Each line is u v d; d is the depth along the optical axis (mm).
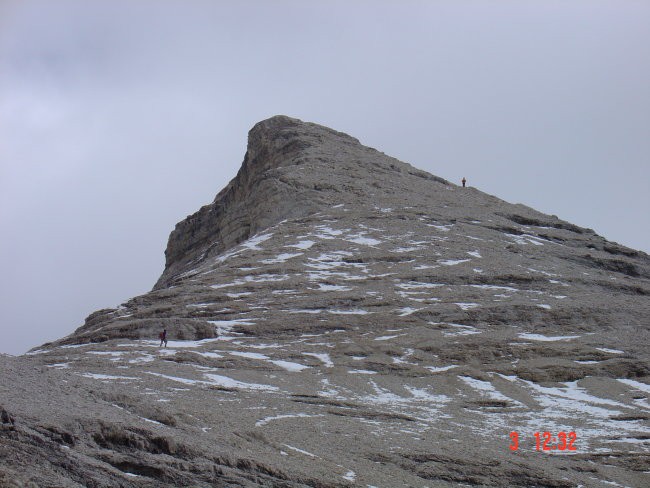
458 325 56750
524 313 58625
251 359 47719
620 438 36125
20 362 28016
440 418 37812
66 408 22812
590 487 28109
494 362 49781
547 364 48750
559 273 72125
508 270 69562
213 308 58625
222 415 30875
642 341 54250
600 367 48750
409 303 59750
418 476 27000
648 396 44969
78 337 56156
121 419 22953
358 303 59406
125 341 53250
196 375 42281
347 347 51031
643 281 77625
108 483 19281
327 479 23281
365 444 29406
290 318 56281
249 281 64688
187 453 21828
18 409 21578
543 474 28188
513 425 37906
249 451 24297
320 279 64812
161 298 63125
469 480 27266
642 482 30047
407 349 51000
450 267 69188
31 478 18047
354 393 42281
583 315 59531
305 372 45844
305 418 33156
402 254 72188
